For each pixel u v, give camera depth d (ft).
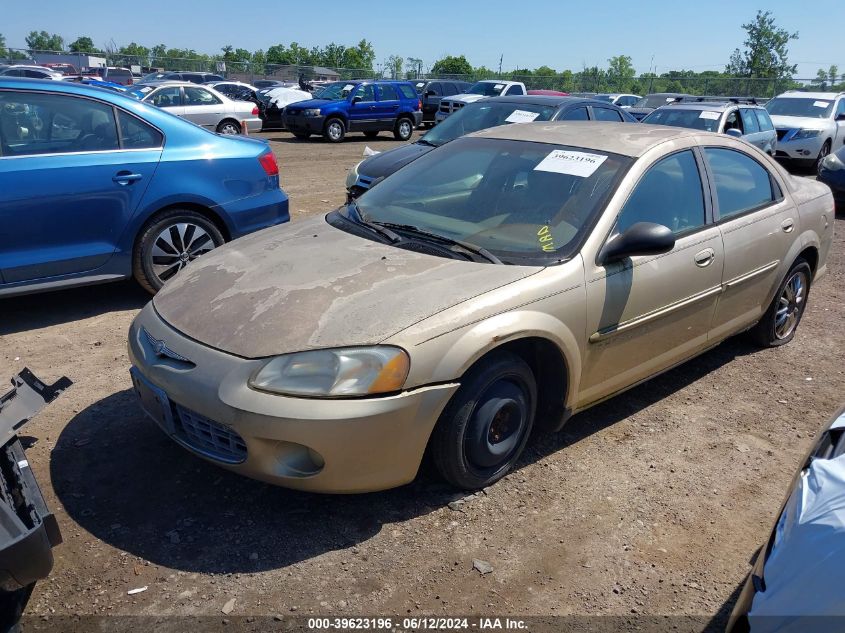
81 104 17.21
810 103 54.85
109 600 8.76
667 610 9.02
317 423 9.09
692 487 11.64
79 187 16.83
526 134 14.49
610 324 11.83
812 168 52.80
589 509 10.91
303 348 9.44
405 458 9.80
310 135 68.39
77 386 14.15
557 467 11.98
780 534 6.88
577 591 9.25
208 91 55.77
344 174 42.98
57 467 11.37
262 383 9.31
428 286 10.45
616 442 12.91
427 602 8.93
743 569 9.80
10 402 9.12
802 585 6.19
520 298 10.55
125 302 19.15
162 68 129.70
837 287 23.48
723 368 16.42
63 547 9.61
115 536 9.85
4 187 15.87
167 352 10.25
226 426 9.46
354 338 9.50
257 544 9.78
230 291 10.95
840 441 7.59
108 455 11.74
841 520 6.28
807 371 16.44
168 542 9.77
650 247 11.32
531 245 11.63
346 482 9.58
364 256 11.54
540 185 12.77
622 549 10.07
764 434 13.50
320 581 9.18
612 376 12.49
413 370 9.50
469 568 9.54
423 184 14.05
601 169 12.68
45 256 16.72
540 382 11.80
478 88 79.30
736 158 15.25
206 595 8.88
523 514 10.69
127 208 17.60
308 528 10.15
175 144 18.39
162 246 18.56
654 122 42.78
